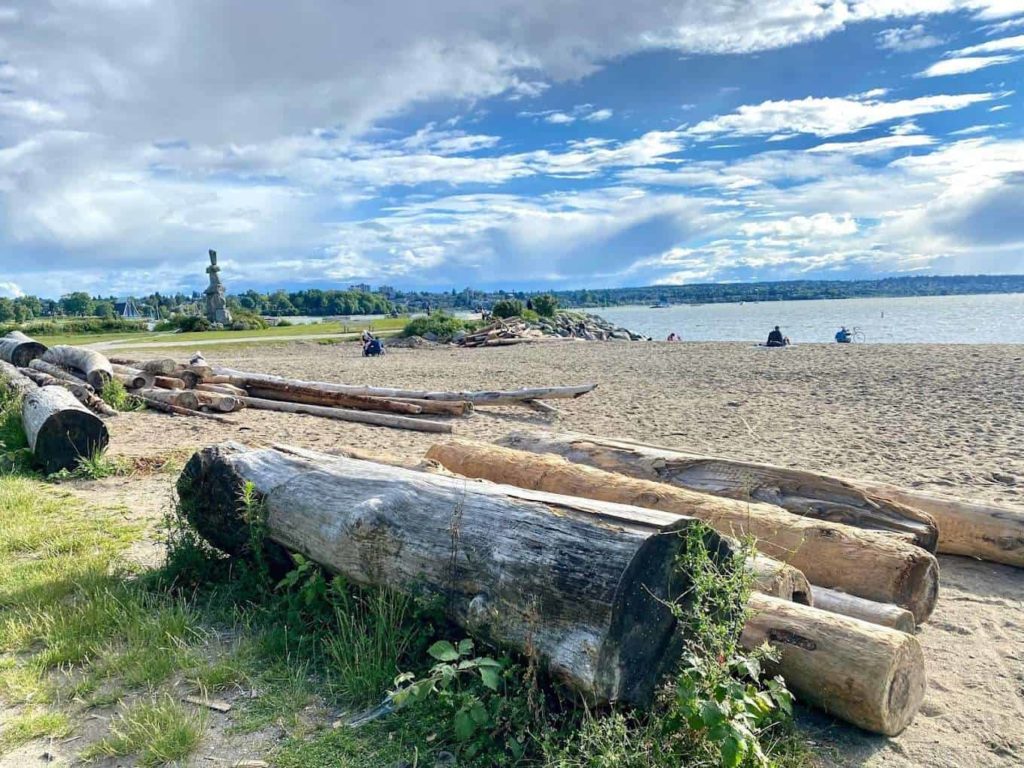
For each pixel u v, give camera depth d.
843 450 9.60
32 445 8.32
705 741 2.96
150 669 3.80
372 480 4.42
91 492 7.52
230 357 29.75
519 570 3.35
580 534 3.34
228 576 4.98
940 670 4.06
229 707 3.54
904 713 3.39
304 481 4.63
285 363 26.08
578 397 15.38
